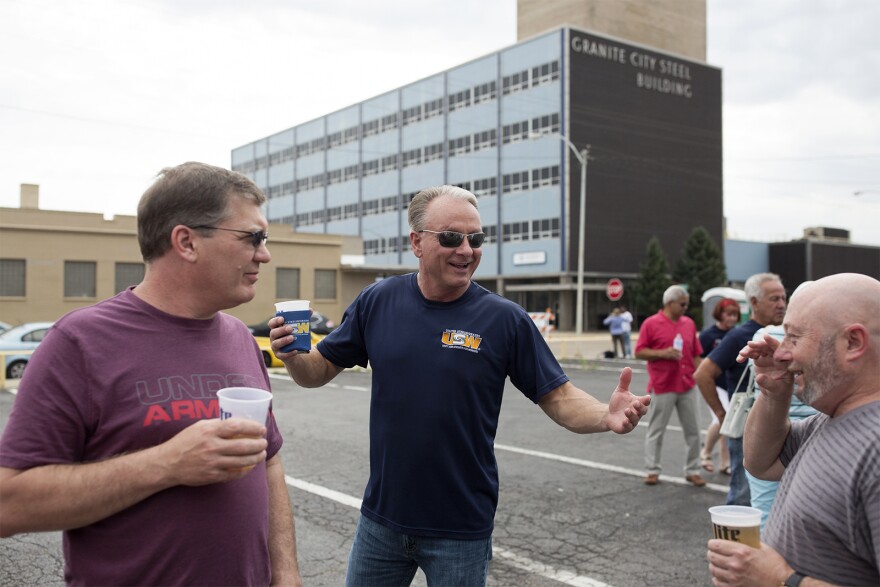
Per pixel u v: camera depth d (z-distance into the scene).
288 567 2.07
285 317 2.73
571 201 50.03
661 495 6.08
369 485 2.82
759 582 1.80
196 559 1.73
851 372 1.84
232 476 1.63
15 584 4.10
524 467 7.13
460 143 58.16
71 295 26.05
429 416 2.63
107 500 1.60
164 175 1.91
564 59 49.94
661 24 60.50
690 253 51.09
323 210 73.38
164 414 1.76
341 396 12.86
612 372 18.19
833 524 1.74
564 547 4.79
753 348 2.12
